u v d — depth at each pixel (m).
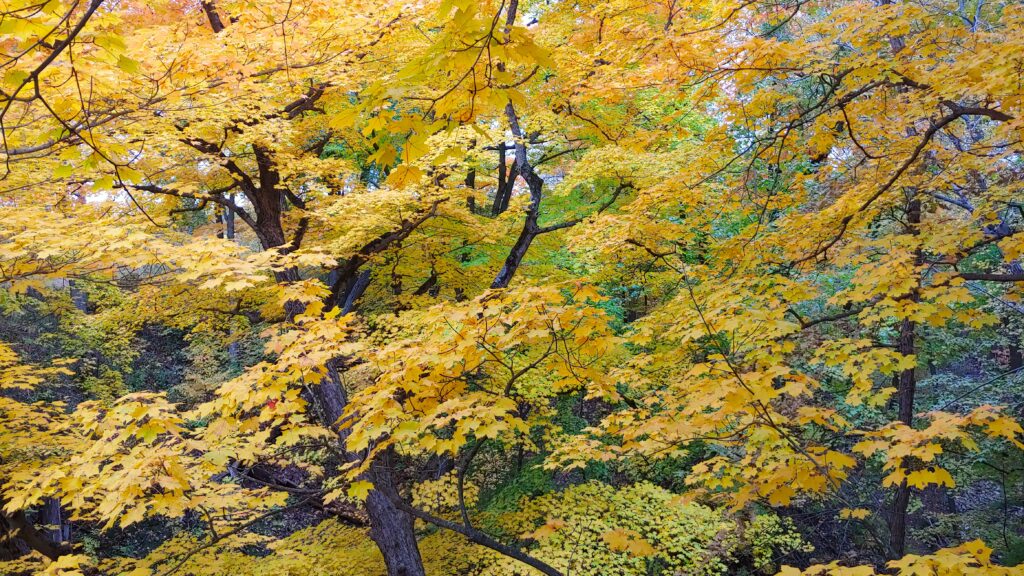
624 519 8.45
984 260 10.06
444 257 10.44
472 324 3.35
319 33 5.68
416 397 3.55
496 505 10.05
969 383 10.30
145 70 4.23
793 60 4.37
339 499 8.91
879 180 5.86
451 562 8.31
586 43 6.47
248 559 7.00
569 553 7.68
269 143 6.50
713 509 8.86
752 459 4.41
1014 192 5.93
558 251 10.98
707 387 3.38
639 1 5.20
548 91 8.05
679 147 8.30
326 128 9.36
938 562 2.45
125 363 13.85
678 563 7.76
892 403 10.73
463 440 3.14
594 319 3.14
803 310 10.25
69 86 3.19
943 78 4.00
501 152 10.35
